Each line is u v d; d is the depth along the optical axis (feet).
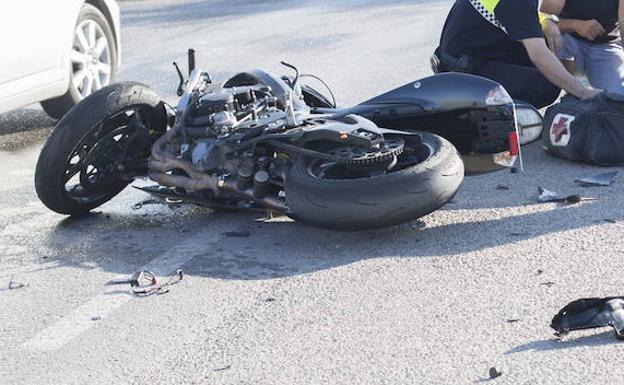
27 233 21.13
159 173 20.80
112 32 33.01
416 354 14.70
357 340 15.26
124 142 21.50
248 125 19.76
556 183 21.93
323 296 16.85
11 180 25.45
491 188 21.86
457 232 19.26
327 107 23.17
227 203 20.36
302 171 18.71
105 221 21.61
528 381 13.75
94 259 19.33
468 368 14.21
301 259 18.51
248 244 19.45
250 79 21.49
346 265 18.04
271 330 15.79
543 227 19.27
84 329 16.33
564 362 14.16
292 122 19.35
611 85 26.73
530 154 24.18
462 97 20.85
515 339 14.94
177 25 50.06
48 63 29.19
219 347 15.37
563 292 16.37
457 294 16.56
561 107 23.29
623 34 25.53
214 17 52.16
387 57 38.29
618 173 22.31
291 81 22.54
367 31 44.65
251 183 19.61
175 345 15.56
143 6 57.72
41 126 31.24
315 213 18.16
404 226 19.71
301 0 56.49
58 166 20.72
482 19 25.21
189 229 20.65
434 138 19.52
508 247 18.39
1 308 17.31
